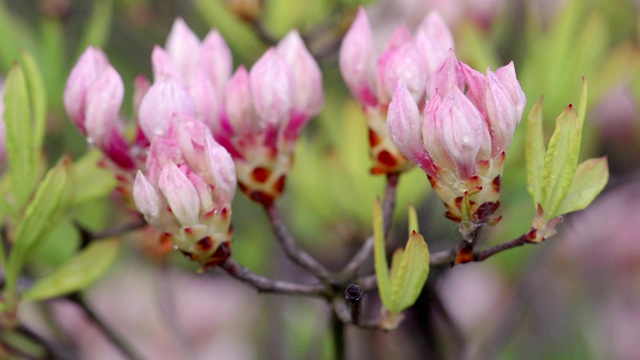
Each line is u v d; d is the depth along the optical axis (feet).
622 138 1.69
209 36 1.38
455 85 1.23
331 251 1.62
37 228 1.37
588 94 1.54
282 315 1.67
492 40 1.64
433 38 1.34
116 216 1.60
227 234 1.30
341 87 1.66
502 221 1.56
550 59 1.53
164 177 1.27
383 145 1.35
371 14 1.68
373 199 1.54
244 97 1.35
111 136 1.36
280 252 1.66
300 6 1.62
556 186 1.25
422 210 1.56
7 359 1.50
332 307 1.33
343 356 1.36
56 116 1.61
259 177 1.36
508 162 1.52
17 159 1.38
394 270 1.28
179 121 1.28
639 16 1.61
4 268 1.39
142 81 1.38
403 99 1.25
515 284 1.65
